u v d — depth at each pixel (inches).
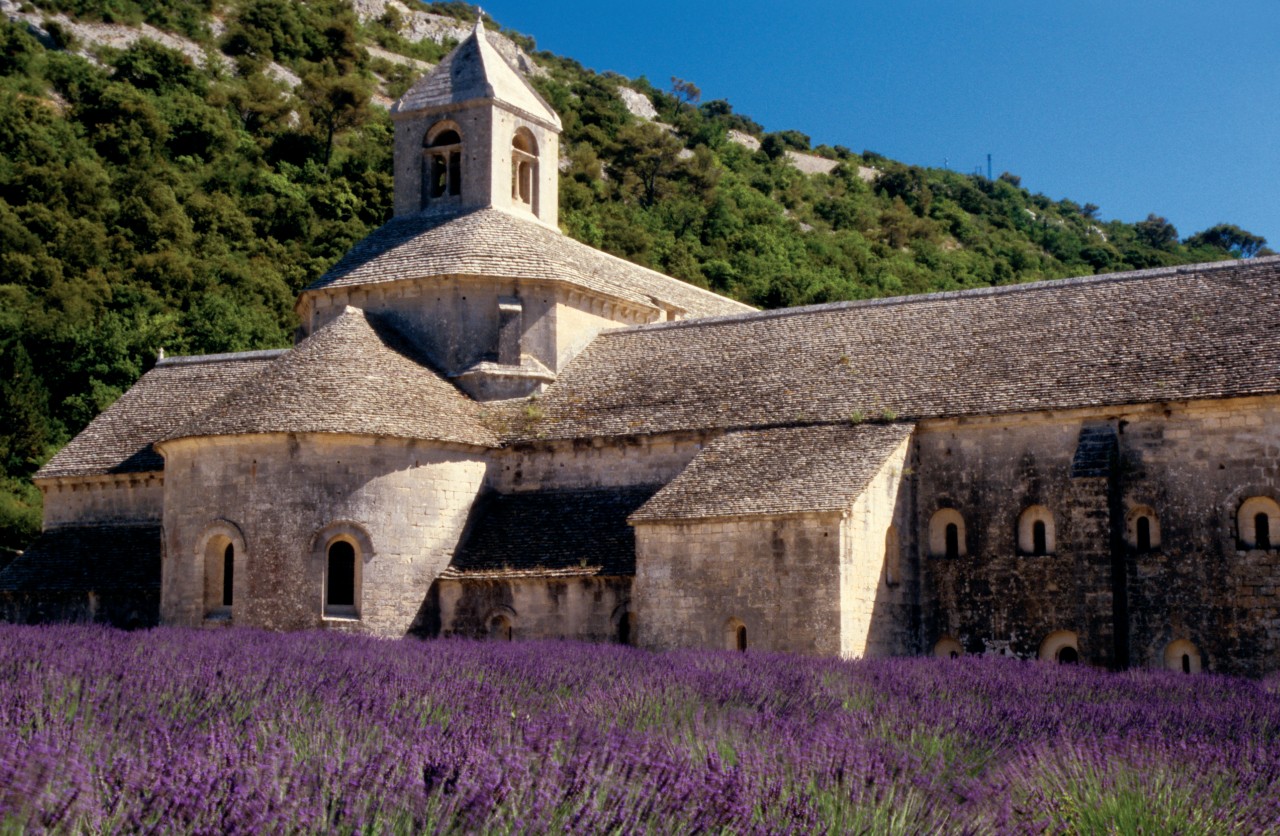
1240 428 1423.5
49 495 2041.1
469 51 2075.5
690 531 1512.1
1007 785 606.2
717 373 1775.3
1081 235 6609.3
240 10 6274.6
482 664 1038.4
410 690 797.2
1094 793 569.9
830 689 952.9
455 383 1855.3
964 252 5876.0
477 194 2018.9
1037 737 736.3
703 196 5497.1
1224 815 545.0
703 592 1493.6
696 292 2327.8
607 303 2009.1
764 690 895.7
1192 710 880.9
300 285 3991.1
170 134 4635.8
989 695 960.9
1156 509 1453.0
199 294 3639.3
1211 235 6668.3
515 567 1647.4
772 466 1549.0
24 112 4234.7
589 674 987.9
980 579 1526.8
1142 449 1470.2
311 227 4298.7
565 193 4783.5
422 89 2078.0
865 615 1455.5
